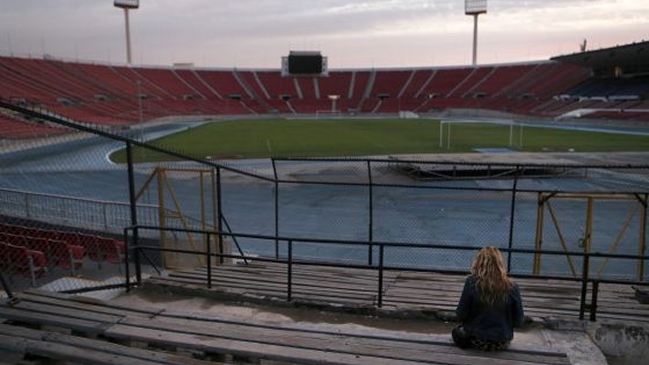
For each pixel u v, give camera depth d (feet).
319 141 158.71
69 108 223.10
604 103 244.22
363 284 25.64
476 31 406.21
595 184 83.51
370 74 390.42
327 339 15.66
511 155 120.78
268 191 81.00
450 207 69.36
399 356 14.33
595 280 18.38
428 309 19.62
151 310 18.17
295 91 370.12
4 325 15.83
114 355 13.97
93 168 96.68
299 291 23.20
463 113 304.30
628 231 57.06
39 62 271.28
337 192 80.12
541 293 25.07
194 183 86.28
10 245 33.35
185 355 15.23
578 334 17.94
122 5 372.58
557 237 55.36
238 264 33.40
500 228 59.31
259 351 14.48
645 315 20.21
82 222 45.16
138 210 49.65
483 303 14.66
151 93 309.22
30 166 94.38
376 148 139.54
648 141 153.69
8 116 94.53
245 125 234.99
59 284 29.84
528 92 307.58
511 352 14.80
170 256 36.32
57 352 13.98
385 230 59.11
